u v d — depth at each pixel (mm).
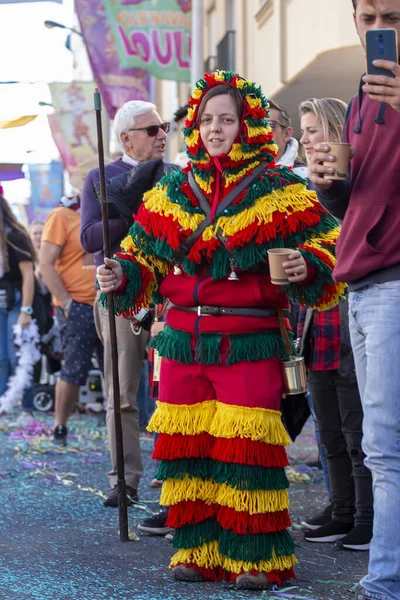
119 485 5438
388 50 3594
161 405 4621
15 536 5562
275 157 4652
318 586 4527
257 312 4512
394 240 3857
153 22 12523
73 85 11867
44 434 9836
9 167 7301
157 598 4359
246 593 4410
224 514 4480
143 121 6414
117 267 4719
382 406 3863
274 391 4477
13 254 10438
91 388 11664
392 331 3855
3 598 4379
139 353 6367
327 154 3910
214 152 4484
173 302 4664
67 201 9219
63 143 11891
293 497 6617
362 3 3791
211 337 4488
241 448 4402
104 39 12617
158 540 5457
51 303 12547
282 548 4477
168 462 4598
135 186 6180
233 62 18141
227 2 19031
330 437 5430
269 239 4430
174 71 12570
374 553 3857
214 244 4461
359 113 4031
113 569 4848
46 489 6977
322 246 4430
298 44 12992
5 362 10578
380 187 3904
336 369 5254
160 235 4594
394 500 3826
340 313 5277
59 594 4438
